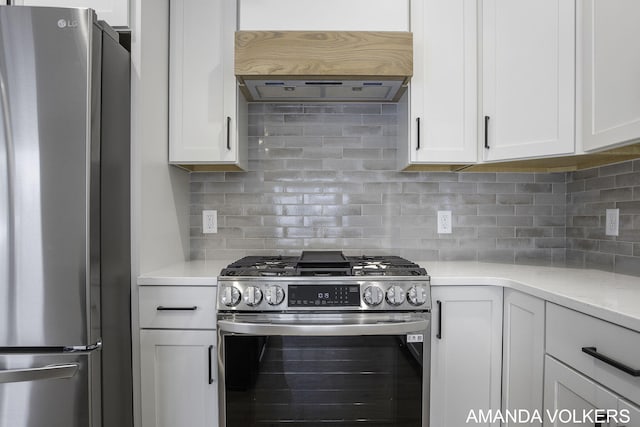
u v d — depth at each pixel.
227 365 1.45
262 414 1.45
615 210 1.70
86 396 1.24
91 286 1.24
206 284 1.48
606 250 1.76
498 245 2.06
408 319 1.45
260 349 1.45
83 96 1.22
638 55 1.15
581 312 1.07
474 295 1.51
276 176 2.07
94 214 1.25
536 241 2.07
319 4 1.71
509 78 1.63
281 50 1.63
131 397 1.49
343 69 1.63
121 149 1.45
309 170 2.07
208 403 1.48
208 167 1.97
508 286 1.45
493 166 1.93
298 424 1.46
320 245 2.08
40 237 1.22
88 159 1.23
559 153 1.48
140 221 1.52
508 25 1.63
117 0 1.49
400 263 1.69
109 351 1.35
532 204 2.07
